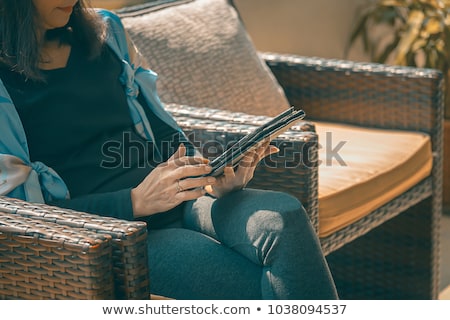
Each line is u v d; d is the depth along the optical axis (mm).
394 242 4301
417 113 4188
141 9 4047
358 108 4324
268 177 3219
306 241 2484
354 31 6027
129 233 2275
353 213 3553
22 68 2775
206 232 2805
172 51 3893
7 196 2711
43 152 2857
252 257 2551
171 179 2617
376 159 3826
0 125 2721
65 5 2846
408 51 5590
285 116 2596
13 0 2744
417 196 4059
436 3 5684
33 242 2305
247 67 4133
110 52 3154
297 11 5879
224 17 4230
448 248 5105
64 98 2898
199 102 3879
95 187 2904
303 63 4395
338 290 4379
